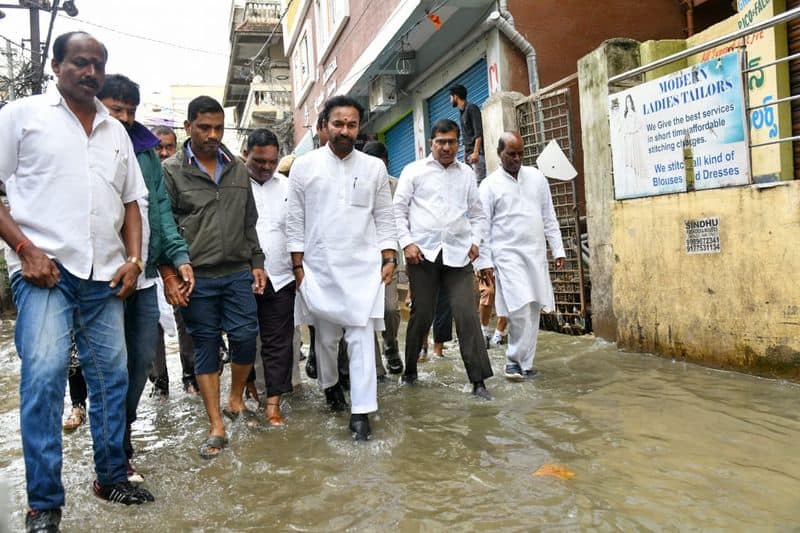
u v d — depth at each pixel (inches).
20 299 104.2
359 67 485.7
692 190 190.7
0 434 171.8
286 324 172.2
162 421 177.9
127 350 129.4
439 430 151.2
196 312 151.9
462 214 187.8
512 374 197.3
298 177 160.1
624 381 181.3
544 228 206.2
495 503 108.9
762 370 172.2
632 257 213.2
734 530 94.9
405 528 102.0
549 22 342.3
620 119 212.5
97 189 110.3
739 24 251.4
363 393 150.0
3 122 104.7
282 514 110.6
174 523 109.0
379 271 157.2
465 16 370.6
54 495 101.0
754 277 173.0
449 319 239.6
